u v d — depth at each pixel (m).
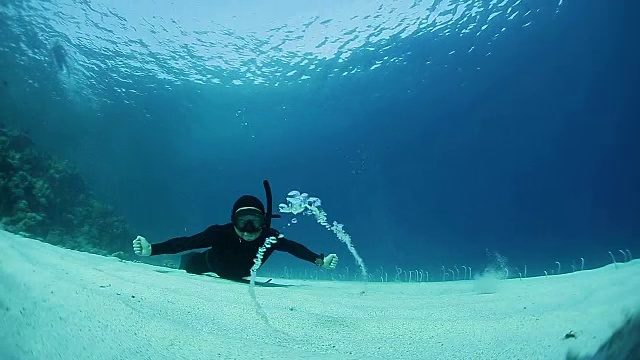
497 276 4.91
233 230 3.98
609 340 1.50
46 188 10.53
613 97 39.84
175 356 1.46
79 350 1.38
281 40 24.48
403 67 29.73
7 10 20.67
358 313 2.48
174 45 23.95
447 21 25.22
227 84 29.05
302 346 1.75
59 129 28.14
